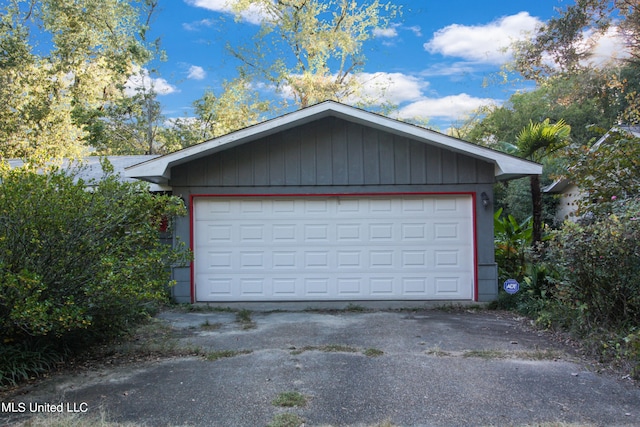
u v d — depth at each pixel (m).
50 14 21.38
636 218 5.17
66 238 4.52
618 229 5.16
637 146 5.77
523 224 10.39
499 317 7.72
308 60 27.86
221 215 8.90
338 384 4.32
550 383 4.32
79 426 3.43
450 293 8.79
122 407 3.81
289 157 8.80
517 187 16.78
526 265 8.99
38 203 4.45
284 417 3.58
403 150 8.76
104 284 4.49
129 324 6.35
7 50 19.30
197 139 22.80
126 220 5.29
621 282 5.42
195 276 8.88
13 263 4.32
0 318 4.28
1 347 4.45
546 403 3.86
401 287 8.82
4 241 4.25
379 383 4.34
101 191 5.16
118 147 22.05
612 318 5.61
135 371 4.75
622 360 4.76
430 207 8.84
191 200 8.81
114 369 4.82
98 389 4.23
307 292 8.85
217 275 8.89
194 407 3.80
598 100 21.23
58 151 19.56
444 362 5.00
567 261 5.85
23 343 4.68
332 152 8.80
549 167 14.55
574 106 22.50
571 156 6.37
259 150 8.80
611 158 5.92
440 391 4.13
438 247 8.83
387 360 5.08
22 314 3.96
